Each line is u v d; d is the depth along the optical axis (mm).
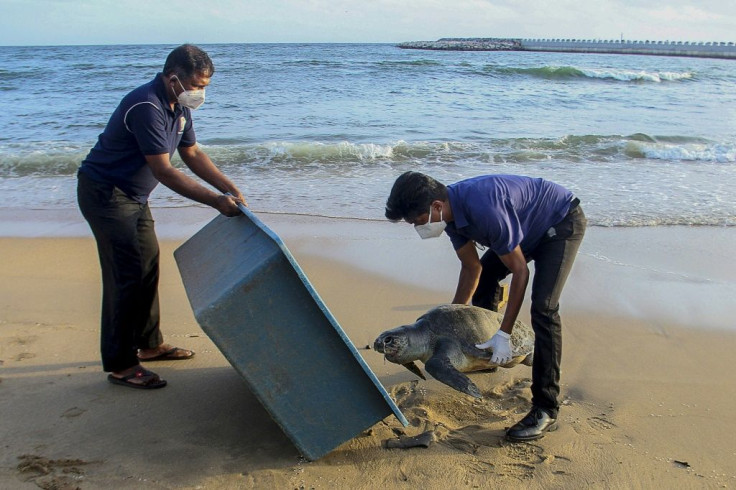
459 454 2896
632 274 5262
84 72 24375
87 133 11984
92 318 4344
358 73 24422
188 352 3807
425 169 9094
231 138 11383
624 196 7750
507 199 2820
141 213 3295
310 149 9953
